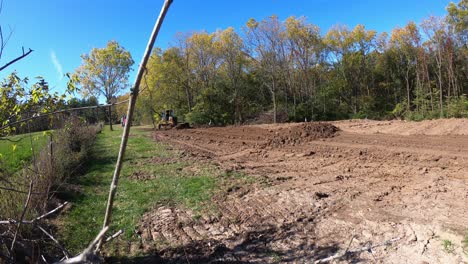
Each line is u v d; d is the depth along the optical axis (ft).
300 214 21.27
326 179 29.48
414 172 30.22
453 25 109.60
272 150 47.26
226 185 28.07
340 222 19.77
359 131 55.52
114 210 22.84
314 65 151.12
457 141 41.32
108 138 64.59
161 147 51.37
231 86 142.10
